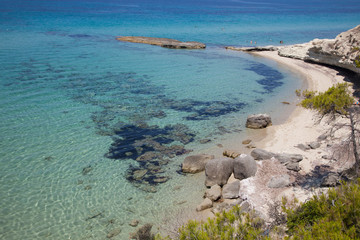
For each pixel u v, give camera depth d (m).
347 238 7.03
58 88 32.94
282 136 22.73
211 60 54.34
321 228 7.86
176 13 164.88
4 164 17.67
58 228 13.02
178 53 59.81
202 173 17.86
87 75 39.41
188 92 34.44
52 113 25.80
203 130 24.08
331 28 113.19
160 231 12.87
